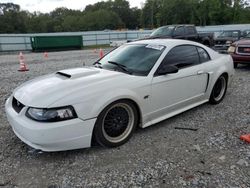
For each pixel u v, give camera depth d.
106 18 103.38
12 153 3.23
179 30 12.96
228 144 3.43
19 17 85.88
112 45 30.06
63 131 2.82
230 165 2.93
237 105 5.07
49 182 2.66
